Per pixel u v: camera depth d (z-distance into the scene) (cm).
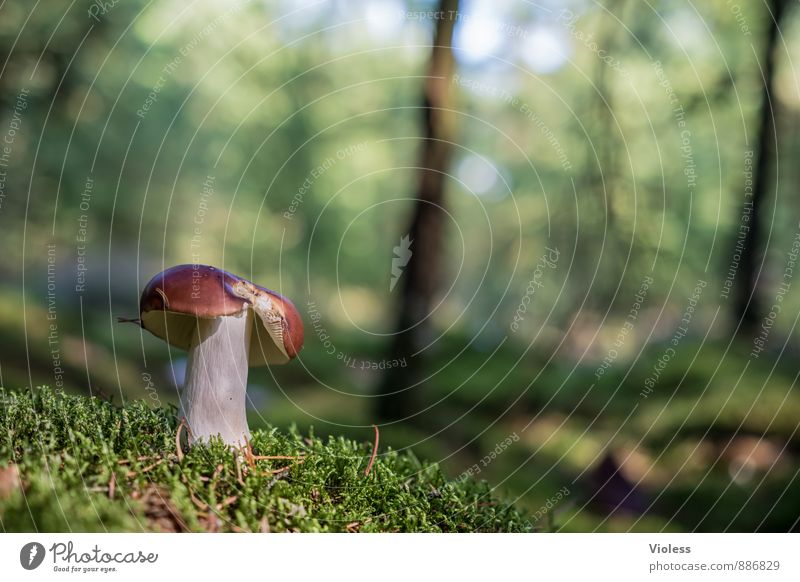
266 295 193
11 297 841
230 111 1266
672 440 511
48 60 719
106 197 1036
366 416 599
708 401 543
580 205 762
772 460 463
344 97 1321
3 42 685
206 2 1080
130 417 191
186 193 1239
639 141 819
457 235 1134
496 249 1033
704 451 491
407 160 1444
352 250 1534
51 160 848
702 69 795
